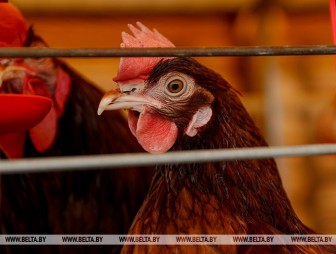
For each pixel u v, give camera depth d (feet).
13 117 2.00
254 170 2.47
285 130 5.28
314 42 5.58
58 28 5.23
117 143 3.69
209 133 2.42
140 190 3.55
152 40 2.51
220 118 2.43
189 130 2.42
